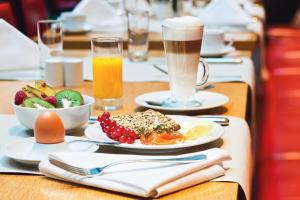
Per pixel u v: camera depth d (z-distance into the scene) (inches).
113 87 55.7
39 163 38.3
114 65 55.4
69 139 42.8
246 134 48.1
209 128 45.3
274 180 113.7
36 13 117.1
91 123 50.2
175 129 45.4
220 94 59.0
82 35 106.7
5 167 39.5
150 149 41.1
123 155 38.9
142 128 43.9
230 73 73.6
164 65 79.2
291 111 162.6
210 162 37.4
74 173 36.8
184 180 35.6
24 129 48.8
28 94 48.2
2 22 74.2
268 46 267.7
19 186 36.5
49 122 39.4
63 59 68.4
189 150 42.9
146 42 85.7
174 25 53.0
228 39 98.3
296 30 320.5
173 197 34.5
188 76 54.4
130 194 34.7
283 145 134.3
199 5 134.9
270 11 341.7
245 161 41.4
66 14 109.6
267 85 183.2
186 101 55.2
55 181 37.3
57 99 47.6
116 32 110.0
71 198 34.6
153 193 34.3
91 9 115.1
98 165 37.1
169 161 37.8
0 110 55.9
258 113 120.0
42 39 67.4
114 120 45.5
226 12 118.1
